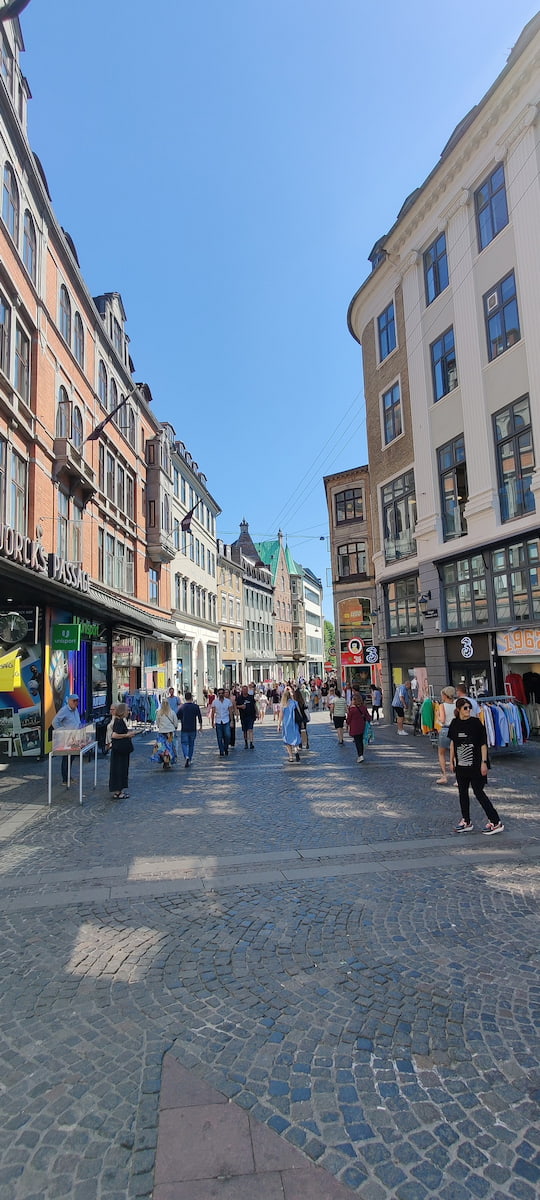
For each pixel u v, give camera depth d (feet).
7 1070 9.50
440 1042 9.96
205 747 54.03
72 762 43.62
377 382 69.82
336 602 112.06
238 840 22.17
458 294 52.95
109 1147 7.86
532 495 44.91
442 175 53.93
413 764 39.27
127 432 83.25
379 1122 8.20
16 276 46.93
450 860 19.29
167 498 98.07
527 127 44.68
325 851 20.53
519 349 46.01
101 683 59.82
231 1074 9.28
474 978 12.01
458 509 54.03
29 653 44.42
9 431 45.52
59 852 21.27
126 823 25.30
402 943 13.58
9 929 14.80
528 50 43.24
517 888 16.75
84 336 66.74
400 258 63.41
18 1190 7.21
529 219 44.55
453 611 54.34
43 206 52.90
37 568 40.63
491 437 49.03
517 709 39.04
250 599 168.66
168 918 15.25
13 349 46.29
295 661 207.92
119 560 78.43
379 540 69.56
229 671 145.48
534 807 26.16
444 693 32.89
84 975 12.45
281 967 12.63
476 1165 7.45
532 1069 9.22
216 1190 7.17
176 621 103.86
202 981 12.11
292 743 42.11
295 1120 8.27
